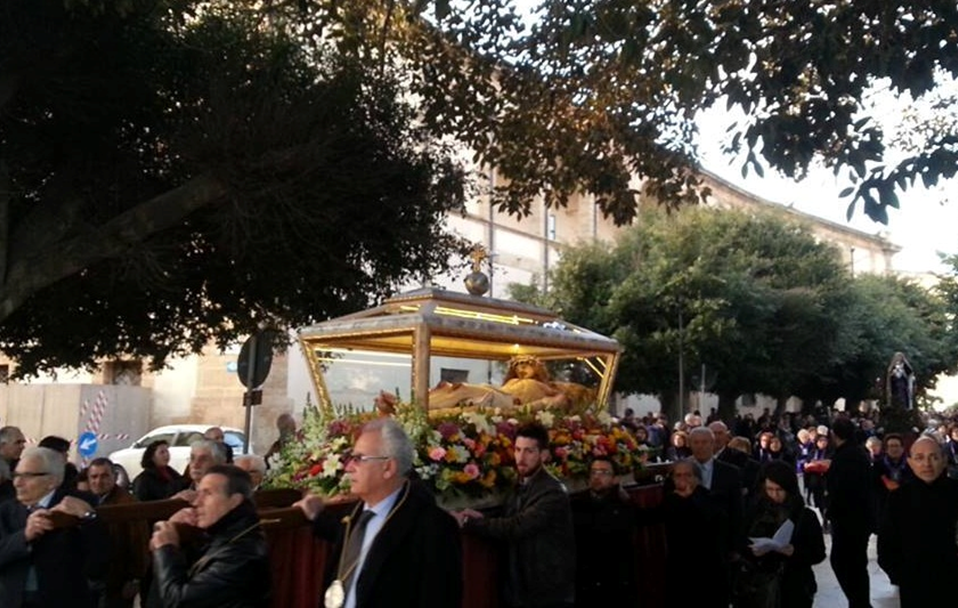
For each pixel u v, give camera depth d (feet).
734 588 22.79
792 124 24.21
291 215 35.17
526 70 38.45
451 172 44.34
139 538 18.25
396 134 41.70
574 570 18.08
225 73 36.73
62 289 38.78
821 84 24.16
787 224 112.47
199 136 32.94
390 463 12.84
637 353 96.32
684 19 23.06
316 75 40.22
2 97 30.89
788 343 106.01
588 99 39.06
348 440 18.98
